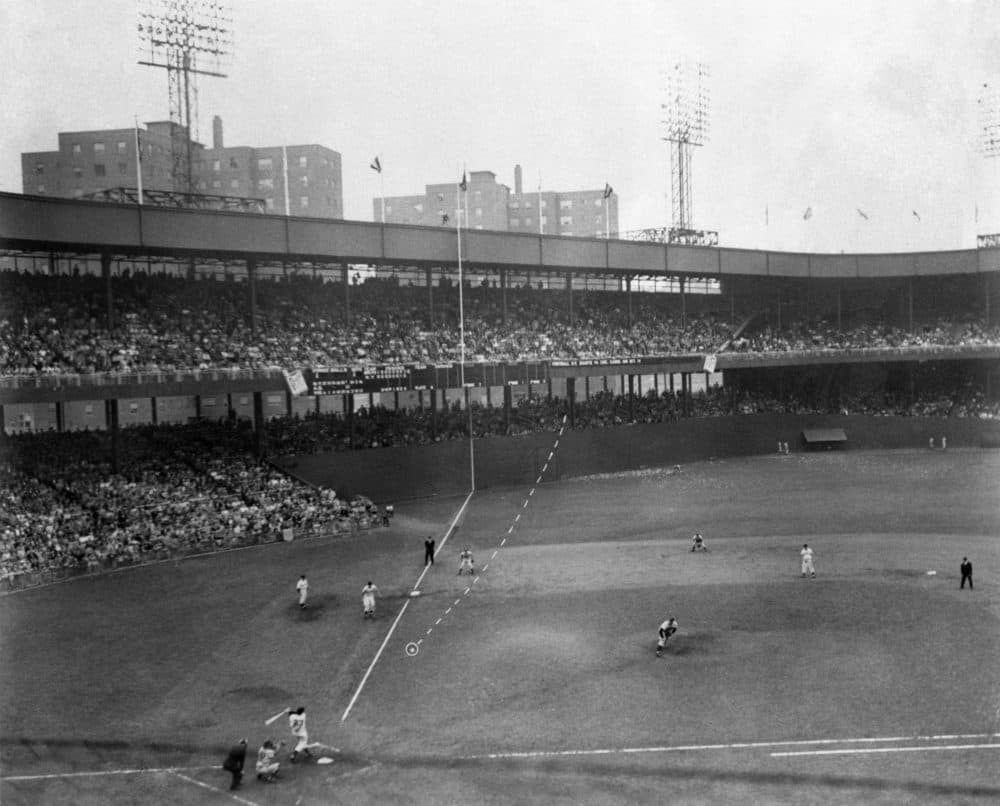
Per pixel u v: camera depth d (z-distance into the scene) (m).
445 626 32.25
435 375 60.62
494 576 39.28
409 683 26.81
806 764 20.92
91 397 47.31
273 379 53.66
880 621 30.75
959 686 24.89
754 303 89.25
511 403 76.44
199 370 51.03
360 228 58.75
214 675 27.88
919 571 37.16
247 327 59.12
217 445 56.75
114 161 71.31
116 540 43.62
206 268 70.88
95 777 21.50
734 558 40.88
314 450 58.44
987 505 51.09
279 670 28.19
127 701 25.92
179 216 51.62
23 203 46.34
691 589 35.81
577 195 121.69
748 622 31.27
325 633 31.72
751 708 24.05
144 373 49.06
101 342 51.81
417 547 45.59
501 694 25.72
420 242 61.59
